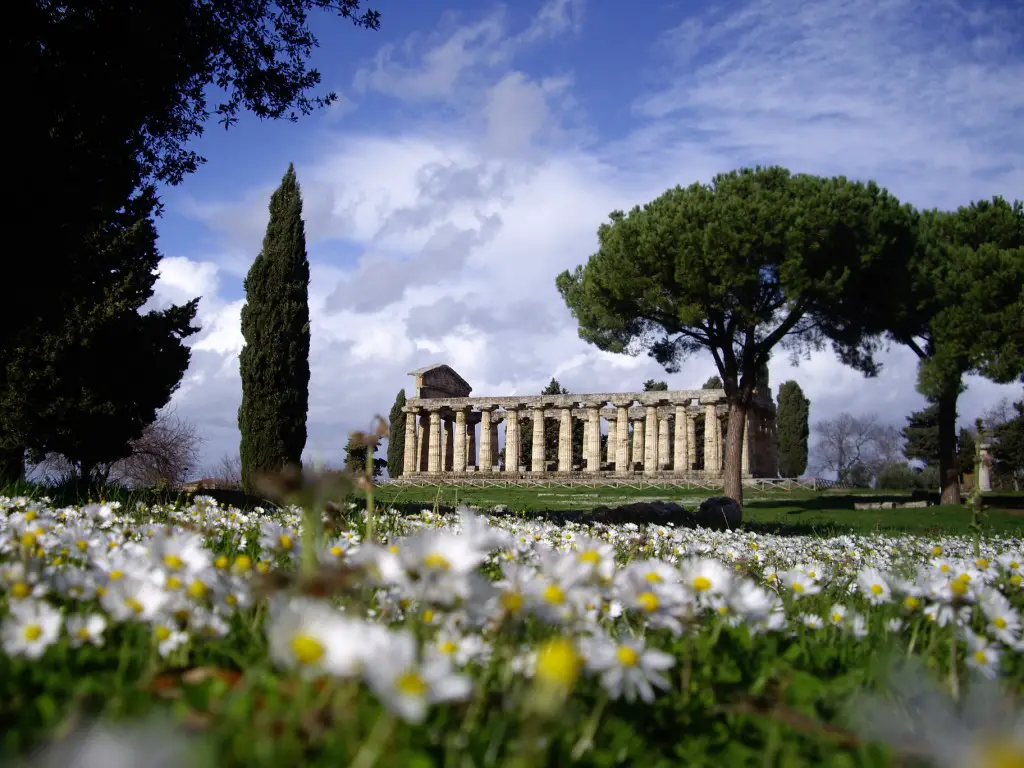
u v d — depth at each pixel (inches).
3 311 632.4
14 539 154.3
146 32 611.8
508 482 2650.1
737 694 117.0
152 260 1163.3
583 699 109.2
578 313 1507.1
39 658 107.4
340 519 220.2
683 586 130.6
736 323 1321.4
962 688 122.0
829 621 169.5
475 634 123.1
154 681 100.3
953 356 1418.6
